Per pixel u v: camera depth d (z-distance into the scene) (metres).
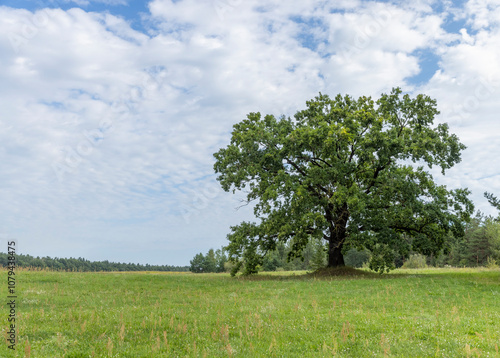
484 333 11.38
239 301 18.28
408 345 9.84
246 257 37.97
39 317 12.78
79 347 9.17
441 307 16.84
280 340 10.20
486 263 73.31
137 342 9.80
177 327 11.24
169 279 30.28
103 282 26.56
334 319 13.40
